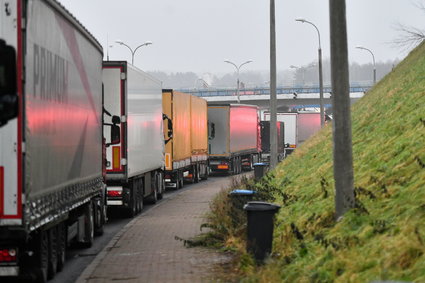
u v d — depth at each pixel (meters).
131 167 34.28
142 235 27.27
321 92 73.38
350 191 18.58
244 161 83.75
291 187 27.61
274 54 44.81
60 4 18.23
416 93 27.77
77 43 20.89
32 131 15.30
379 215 16.34
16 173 14.74
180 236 26.59
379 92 41.53
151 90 40.53
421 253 12.85
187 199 45.06
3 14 14.69
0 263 16.00
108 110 33.47
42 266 17.48
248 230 18.52
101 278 18.39
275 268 16.16
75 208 22.22
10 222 14.73
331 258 15.09
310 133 106.88
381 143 23.27
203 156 65.44
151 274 18.73
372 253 14.05
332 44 18.95
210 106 73.19
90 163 23.41
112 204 34.28
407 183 17.39
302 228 19.64
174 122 51.22
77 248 25.16
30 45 15.12
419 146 19.72
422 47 46.81
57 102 17.92
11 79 14.68
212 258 21.06
